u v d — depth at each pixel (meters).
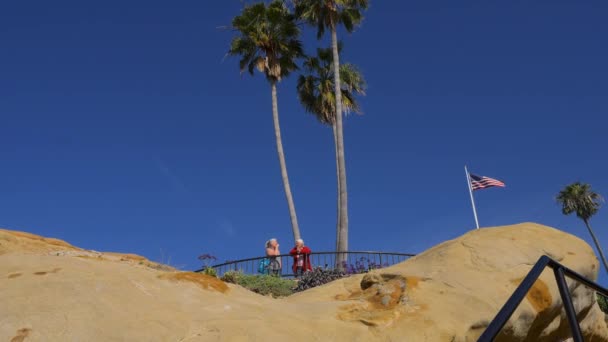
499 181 20.52
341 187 20.98
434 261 4.64
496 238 5.00
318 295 4.71
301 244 14.69
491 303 3.93
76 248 7.17
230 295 3.45
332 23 22.95
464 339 3.57
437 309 3.73
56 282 2.84
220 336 2.74
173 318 2.81
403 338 3.34
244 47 24.77
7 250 6.14
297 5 24.44
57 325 2.48
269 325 3.01
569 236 5.52
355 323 3.45
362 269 14.34
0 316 2.47
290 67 25.30
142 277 3.25
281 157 22.80
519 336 4.10
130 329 2.58
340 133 21.84
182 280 3.38
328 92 25.59
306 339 3.01
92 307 2.67
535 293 4.36
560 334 5.05
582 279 2.27
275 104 23.92
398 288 4.00
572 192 38.16
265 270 14.18
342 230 20.39
